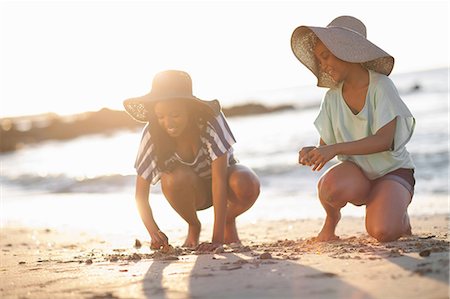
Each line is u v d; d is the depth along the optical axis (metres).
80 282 2.53
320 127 3.54
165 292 2.20
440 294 1.87
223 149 3.59
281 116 31.19
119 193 10.80
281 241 3.71
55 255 3.94
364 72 3.36
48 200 10.41
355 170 3.40
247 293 2.06
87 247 4.65
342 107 3.43
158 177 3.74
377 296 1.90
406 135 3.29
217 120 3.62
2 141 34.56
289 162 12.36
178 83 3.47
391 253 2.62
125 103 3.56
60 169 17.38
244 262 2.66
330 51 3.30
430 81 44.34
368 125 3.35
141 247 4.36
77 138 35.06
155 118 3.57
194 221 3.95
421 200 7.13
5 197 11.80
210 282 2.29
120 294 2.22
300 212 6.95
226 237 3.98
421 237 3.46
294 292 2.03
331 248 3.01
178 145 3.68
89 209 8.58
